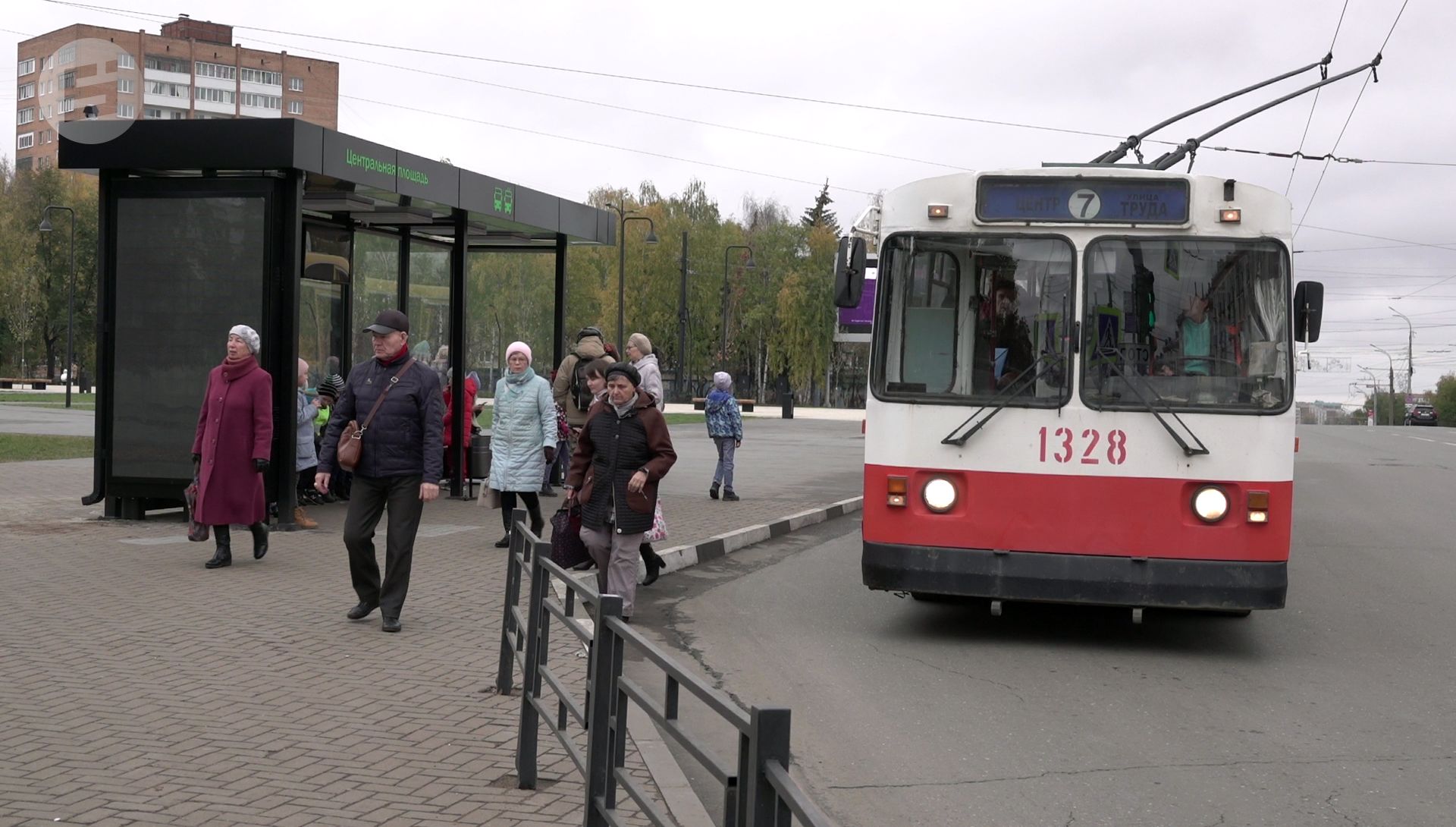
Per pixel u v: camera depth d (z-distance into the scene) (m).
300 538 12.94
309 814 5.00
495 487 12.32
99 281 13.88
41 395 59.41
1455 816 5.50
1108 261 8.69
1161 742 6.63
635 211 82.38
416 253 18.33
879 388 8.84
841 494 19.45
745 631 9.43
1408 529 16.78
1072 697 7.60
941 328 8.82
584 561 9.23
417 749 5.94
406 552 8.59
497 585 10.49
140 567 10.95
